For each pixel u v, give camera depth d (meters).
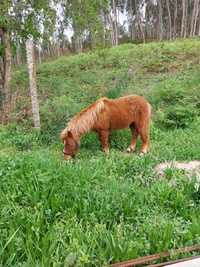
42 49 27.83
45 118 9.05
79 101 10.74
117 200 4.27
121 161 6.01
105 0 9.81
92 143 7.60
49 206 4.11
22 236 3.47
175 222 3.89
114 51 17.11
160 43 18.86
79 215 4.00
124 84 11.98
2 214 3.85
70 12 9.49
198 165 6.21
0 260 3.14
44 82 13.19
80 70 14.88
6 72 9.80
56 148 7.49
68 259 3.07
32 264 3.05
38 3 9.15
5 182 4.61
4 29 9.40
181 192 4.64
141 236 3.60
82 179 4.74
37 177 4.64
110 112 6.98
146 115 7.30
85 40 29.17
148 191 4.71
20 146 7.72
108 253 3.27
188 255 3.34
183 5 32.81
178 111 9.17
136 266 3.18
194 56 15.18
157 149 7.22
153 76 13.28
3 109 9.84
